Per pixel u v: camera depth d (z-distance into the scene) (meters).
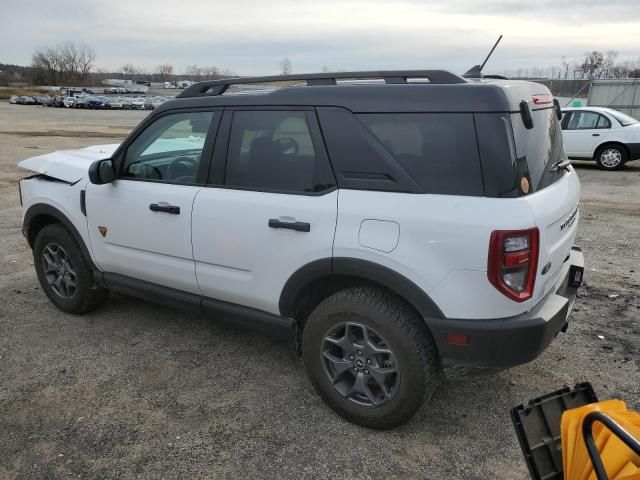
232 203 3.20
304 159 2.98
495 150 2.50
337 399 3.04
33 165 4.52
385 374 2.83
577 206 3.36
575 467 1.97
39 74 117.88
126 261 3.88
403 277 2.64
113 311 4.60
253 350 3.92
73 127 29.50
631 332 4.12
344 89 2.88
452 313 2.59
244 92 3.34
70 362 3.75
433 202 2.59
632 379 3.47
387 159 2.72
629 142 12.64
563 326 3.13
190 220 3.40
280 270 3.06
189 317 4.48
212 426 3.04
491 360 2.60
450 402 3.26
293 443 2.89
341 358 3.03
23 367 3.68
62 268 4.44
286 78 3.14
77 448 2.85
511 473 2.67
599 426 1.95
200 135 3.46
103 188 3.89
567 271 3.22
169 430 3.00
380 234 2.69
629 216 8.10
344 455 2.79
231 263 3.27
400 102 2.71
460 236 2.51
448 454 2.80
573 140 13.28
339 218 2.80
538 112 2.90
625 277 5.34
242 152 3.24
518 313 2.59
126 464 2.73
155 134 3.67
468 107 2.56
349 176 2.82
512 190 2.50
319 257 2.88
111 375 3.57
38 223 4.61
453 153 2.58
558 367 3.63
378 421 2.91
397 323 2.72
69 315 4.52
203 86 3.53
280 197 3.03
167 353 3.87
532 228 2.48
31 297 4.93
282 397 3.32
